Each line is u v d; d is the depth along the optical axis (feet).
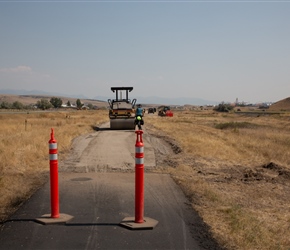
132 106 96.17
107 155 46.78
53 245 16.03
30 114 211.20
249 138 81.76
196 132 89.71
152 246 16.10
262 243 18.04
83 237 17.06
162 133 81.92
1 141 52.80
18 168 35.47
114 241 16.60
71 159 43.21
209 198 25.70
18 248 15.66
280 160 54.80
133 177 32.73
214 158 49.32
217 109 544.21
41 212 21.07
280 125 158.20
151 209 22.13
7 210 21.90
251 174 39.78
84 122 125.70
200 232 18.16
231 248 16.34
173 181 31.09
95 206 22.53
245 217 21.40
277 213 25.76
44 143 51.31
